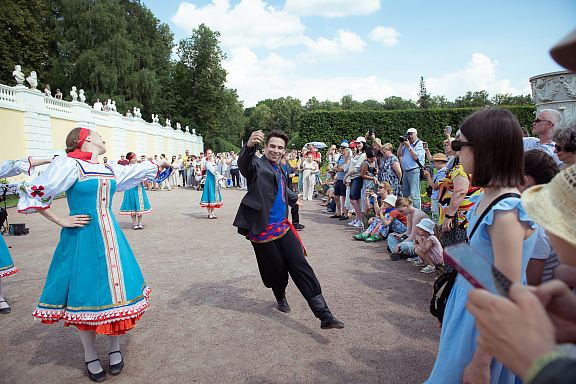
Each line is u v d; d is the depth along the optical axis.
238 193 16.48
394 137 26.33
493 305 0.69
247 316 3.50
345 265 5.08
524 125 23.38
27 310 3.74
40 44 31.58
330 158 12.12
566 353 0.72
